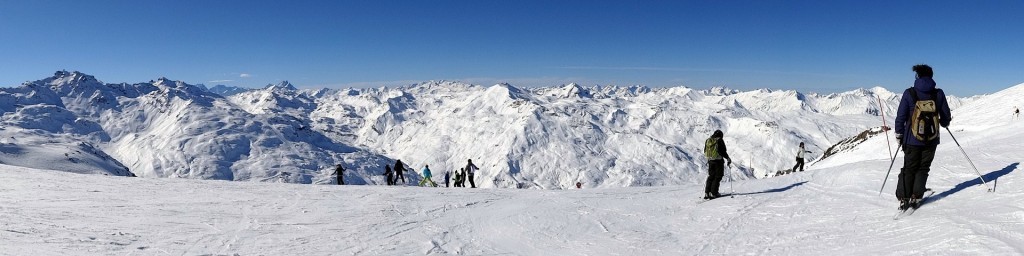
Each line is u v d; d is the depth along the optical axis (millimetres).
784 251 6691
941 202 7332
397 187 16828
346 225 10055
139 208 11328
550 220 10258
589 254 7801
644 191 13773
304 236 9008
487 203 12898
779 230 7777
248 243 8383
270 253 7770
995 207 6434
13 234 8039
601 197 12828
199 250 7801
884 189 9344
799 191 10883
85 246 7582
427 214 11391
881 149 35875
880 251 5957
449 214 11414
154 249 7723
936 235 5953
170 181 17812
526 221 10281
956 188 7977
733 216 9219
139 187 15469
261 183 17875
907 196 7227
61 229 8656
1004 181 7676
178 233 8922
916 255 5551
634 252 7676
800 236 7238
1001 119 44938
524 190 15906
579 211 11023
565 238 8852
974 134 28594
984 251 5125
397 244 8570
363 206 12359
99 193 13641
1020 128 23359
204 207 11812
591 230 9297
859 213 7852
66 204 11453
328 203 12789
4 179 16219
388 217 10961
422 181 33938
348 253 7891
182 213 10891
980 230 5727
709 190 11297
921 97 7074
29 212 10148
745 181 13992
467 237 9203
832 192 10078
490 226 10055
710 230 8477
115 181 17062
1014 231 5480
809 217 8234
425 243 8688
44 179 16703
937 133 6934
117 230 8875
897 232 6496
